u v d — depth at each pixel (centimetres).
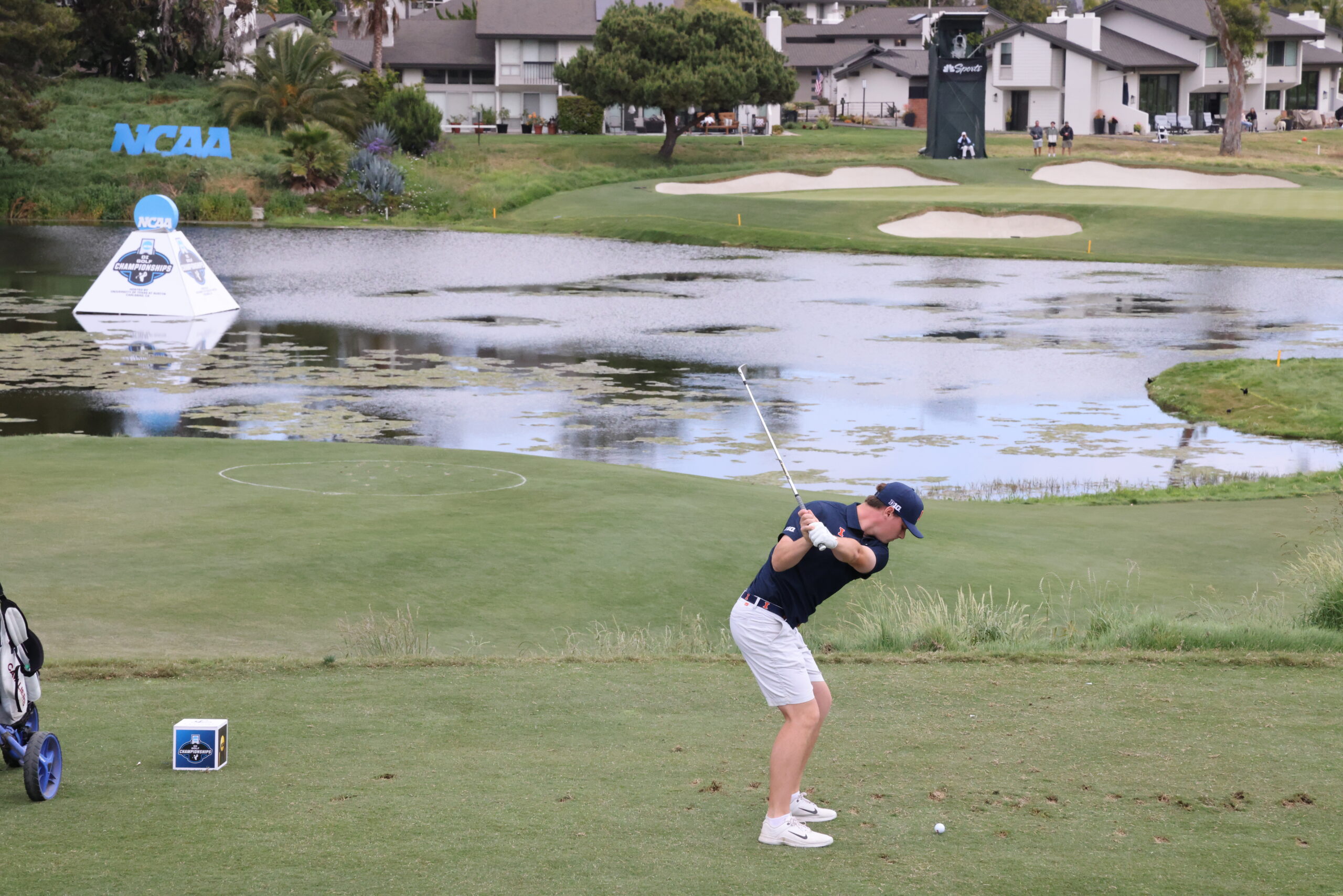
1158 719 1102
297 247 8475
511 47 13825
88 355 4650
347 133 11288
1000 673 1284
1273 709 1134
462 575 1823
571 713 1134
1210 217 8562
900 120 15738
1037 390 4150
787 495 2503
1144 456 3322
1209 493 2756
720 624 1661
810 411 3816
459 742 1041
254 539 1980
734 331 5325
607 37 11644
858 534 823
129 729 1078
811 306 6044
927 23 16025
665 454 3250
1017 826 828
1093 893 713
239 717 1117
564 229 9406
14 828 816
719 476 3014
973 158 11731
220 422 3538
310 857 761
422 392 4041
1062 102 13800
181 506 2197
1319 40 15100
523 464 2703
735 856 769
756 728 1084
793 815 827
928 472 3102
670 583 1830
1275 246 7925
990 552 2091
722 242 8681
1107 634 1513
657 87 11300
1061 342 5041
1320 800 880
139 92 11975
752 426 3606
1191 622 1552
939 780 932
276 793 892
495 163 11644
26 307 5797
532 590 1773
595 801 877
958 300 6247
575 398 3984
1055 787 912
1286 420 3719
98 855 766
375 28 12888
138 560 1844
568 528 2088
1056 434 3556
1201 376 4203
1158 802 878
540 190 10750
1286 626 1549
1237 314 5741
